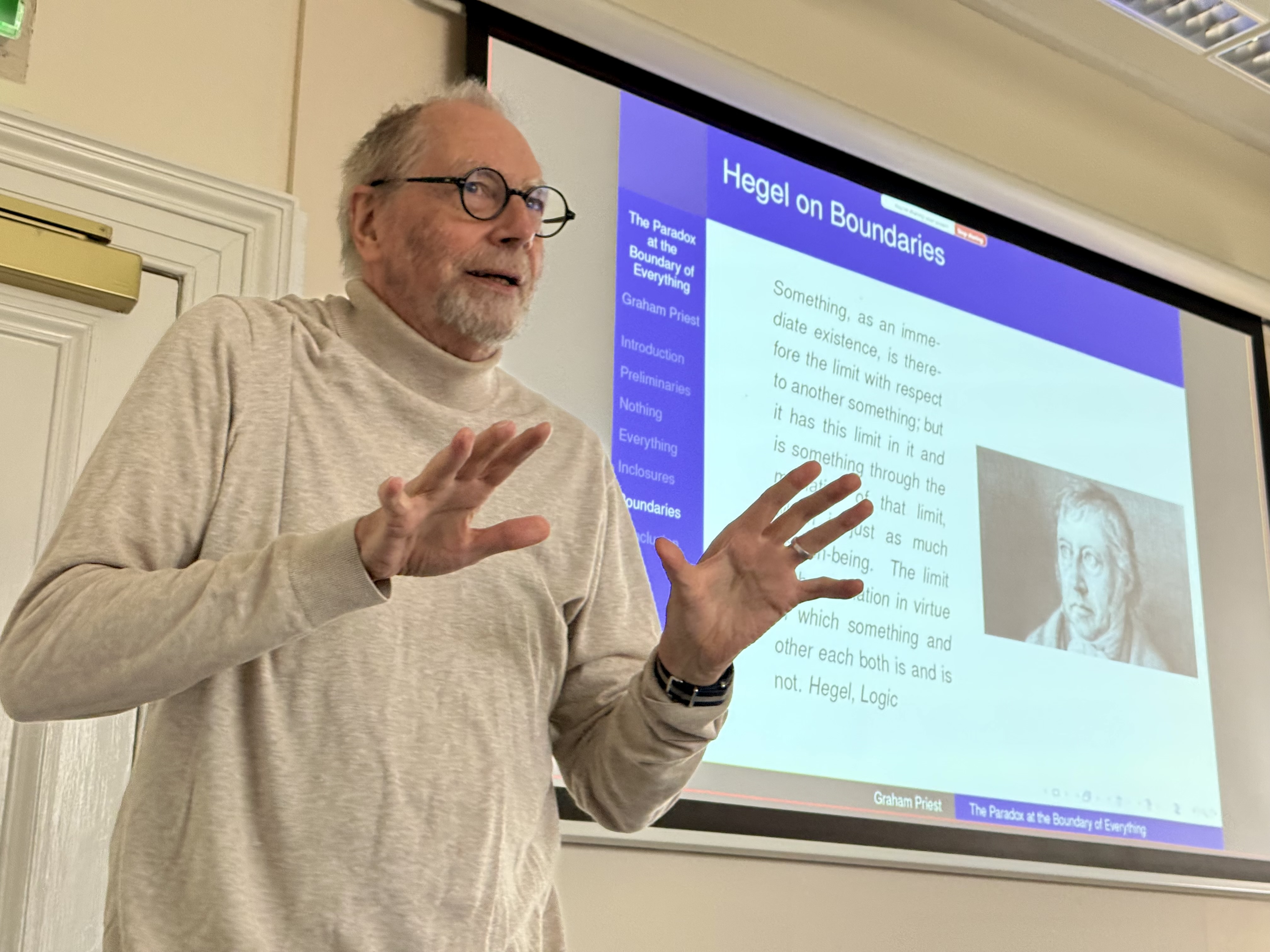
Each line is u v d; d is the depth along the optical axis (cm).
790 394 260
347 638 99
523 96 241
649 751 111
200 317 107
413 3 237
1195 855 292
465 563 91
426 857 96
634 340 241
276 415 105
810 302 270
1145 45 332
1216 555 326
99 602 89
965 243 303
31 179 189
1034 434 300
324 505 103
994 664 274
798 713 242
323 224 216
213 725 95
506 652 107
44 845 174
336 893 92
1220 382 343
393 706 99
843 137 284
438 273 116
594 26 250
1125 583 304
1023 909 264
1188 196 359
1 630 177
